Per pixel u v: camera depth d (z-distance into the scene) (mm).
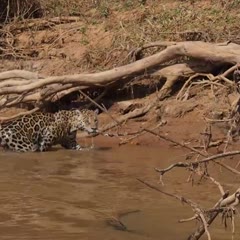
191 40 17797
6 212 8719
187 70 15984
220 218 8539
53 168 11945
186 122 14930
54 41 19469
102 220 8391
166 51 15570
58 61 18641
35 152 14297
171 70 16047
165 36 18031
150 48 17422
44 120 14750
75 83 15648
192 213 8734
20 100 16000
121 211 8844
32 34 19922
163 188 10203
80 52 18562
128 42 18016
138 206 9102
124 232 7879
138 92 16531
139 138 14570
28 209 8883
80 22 20188
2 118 15570
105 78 15648
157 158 12883
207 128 11047
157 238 7625
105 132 15188
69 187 10242
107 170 11695
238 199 6844
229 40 16500
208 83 15555
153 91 16422
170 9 19391
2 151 14383
